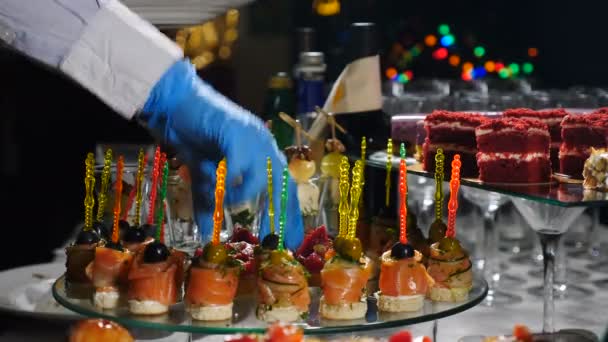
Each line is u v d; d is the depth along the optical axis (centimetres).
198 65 441
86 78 197
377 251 224
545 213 205
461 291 202
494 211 267
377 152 276
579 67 415
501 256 300
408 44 437
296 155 247
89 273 198
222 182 185
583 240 310
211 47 443
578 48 414
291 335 149
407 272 192
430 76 438
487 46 435
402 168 197
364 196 273
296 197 219
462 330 212
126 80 198
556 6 416
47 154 489
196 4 267
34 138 488
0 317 206
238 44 448
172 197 247
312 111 292
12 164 485
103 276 196
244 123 204
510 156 219
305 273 189
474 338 200
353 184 194
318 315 190
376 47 273
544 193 196
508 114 249
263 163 207
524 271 277
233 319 187
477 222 301
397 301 192
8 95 480
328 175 254
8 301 216
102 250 197
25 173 487
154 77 198
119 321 186
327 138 270
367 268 190
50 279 235
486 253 266
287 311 185
